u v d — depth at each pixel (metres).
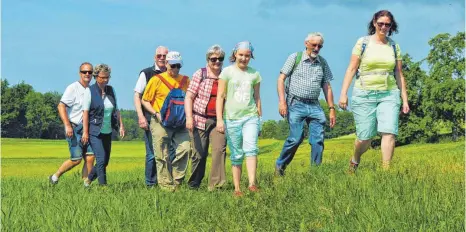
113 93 12.38
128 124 156.25
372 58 10.52
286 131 118.12
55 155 71.75
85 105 12.13
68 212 7.70
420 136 87.25
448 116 85.44
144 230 6.98
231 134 9.88
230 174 13.30
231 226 6.96
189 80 11.45
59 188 11.58
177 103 10.97
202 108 10.81
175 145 11.29
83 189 10.87
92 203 8.63
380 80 10.54
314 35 11.80
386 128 10.48
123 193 9.63
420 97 87.62
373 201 7.20
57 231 6.92
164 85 11.24
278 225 6.87
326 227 6.61
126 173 17.25
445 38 86.69
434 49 87.50
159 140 11.15
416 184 8.22
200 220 7.36
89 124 12.15
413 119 86.94
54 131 168.62
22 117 164.00
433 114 86.00
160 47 11.86
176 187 10.93
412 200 7.08
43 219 7.56
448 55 86.44
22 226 7.16
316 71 11.91
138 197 8.95
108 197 9.17
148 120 11.79
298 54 11.92
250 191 8.97
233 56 9.99
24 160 51.41
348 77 10.78
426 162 11.32
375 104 10.65
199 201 8.71
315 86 11.89
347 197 7.69
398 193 7.73
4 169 29.36
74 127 12.73
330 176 9.55
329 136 114.69
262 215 7.29
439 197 7.39
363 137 10.77
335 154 14.48
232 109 9.86
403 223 6.34
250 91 9.86
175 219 7.47
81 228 6.99
